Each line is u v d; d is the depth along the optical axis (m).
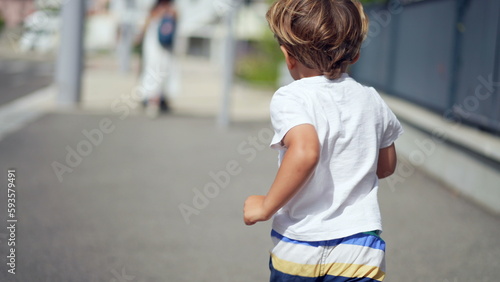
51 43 35.56
